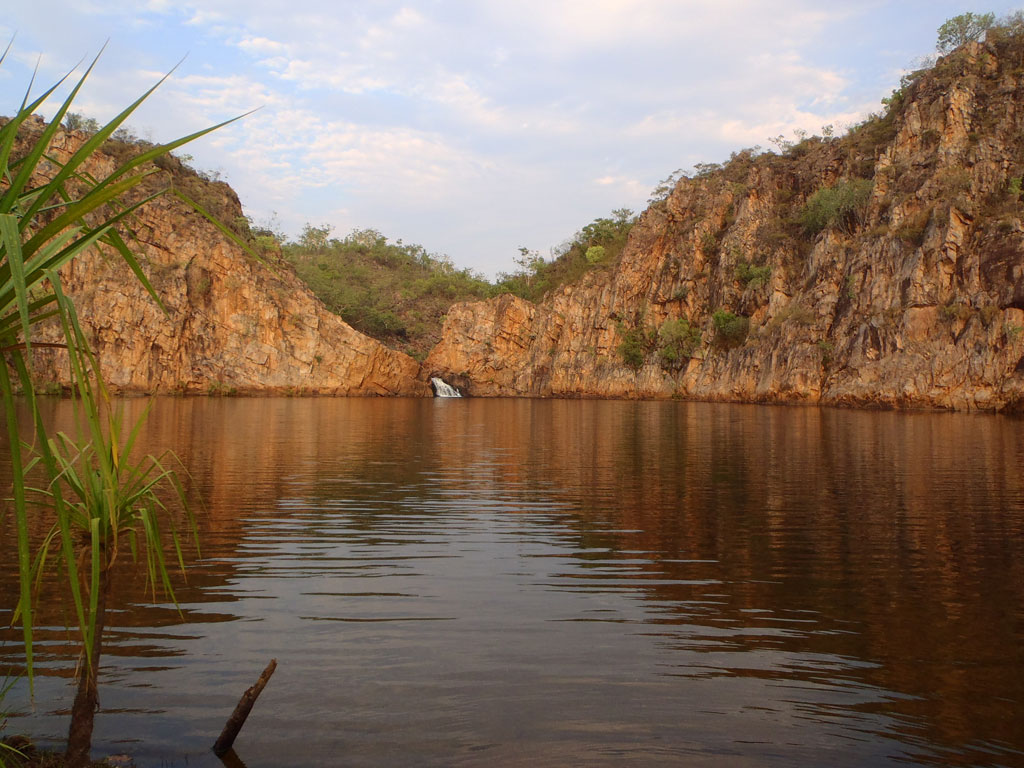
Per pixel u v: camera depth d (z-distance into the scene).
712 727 4.33
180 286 65.00
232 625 5.97
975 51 62.84
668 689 4.85
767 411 45.75
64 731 4.16
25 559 2.46
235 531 9.66
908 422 33.44
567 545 9.02
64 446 3.80
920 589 7.19
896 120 65.69
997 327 45.31
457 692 4.75
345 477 14.78
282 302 70.88
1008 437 24.64
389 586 7.19
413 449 20.67
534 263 111.06
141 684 4.79
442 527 10.05
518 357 87.56
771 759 3.96
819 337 57.34
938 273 49.94
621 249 93.75
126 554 8.25
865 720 4.43
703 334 70.06
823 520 10.58
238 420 31.36
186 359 65.19
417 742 4.10
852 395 51.50
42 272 2.53
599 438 24.94
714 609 6.55
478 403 59.56
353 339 72.62
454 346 86.50
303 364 70.06
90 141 2.58
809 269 62.09
